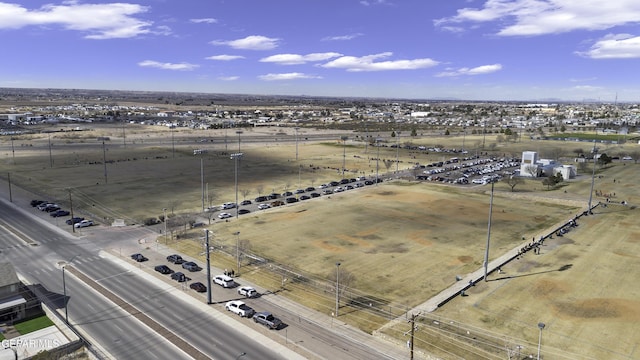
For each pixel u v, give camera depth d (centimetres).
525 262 8238
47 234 9731
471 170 19088
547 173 17500
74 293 6819
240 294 6831
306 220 10981
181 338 5569
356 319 6100
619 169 19100
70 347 5266
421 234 9888
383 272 7731
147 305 6450
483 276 7550
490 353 5238
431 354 5212
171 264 8069
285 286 7144
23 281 7225
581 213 11712
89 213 11456
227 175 17300
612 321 6038
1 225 10338
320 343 5484
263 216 11388
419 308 6397
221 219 11119
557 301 6631
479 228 10381
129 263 8069
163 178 16325
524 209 12256
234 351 5284
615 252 8762
